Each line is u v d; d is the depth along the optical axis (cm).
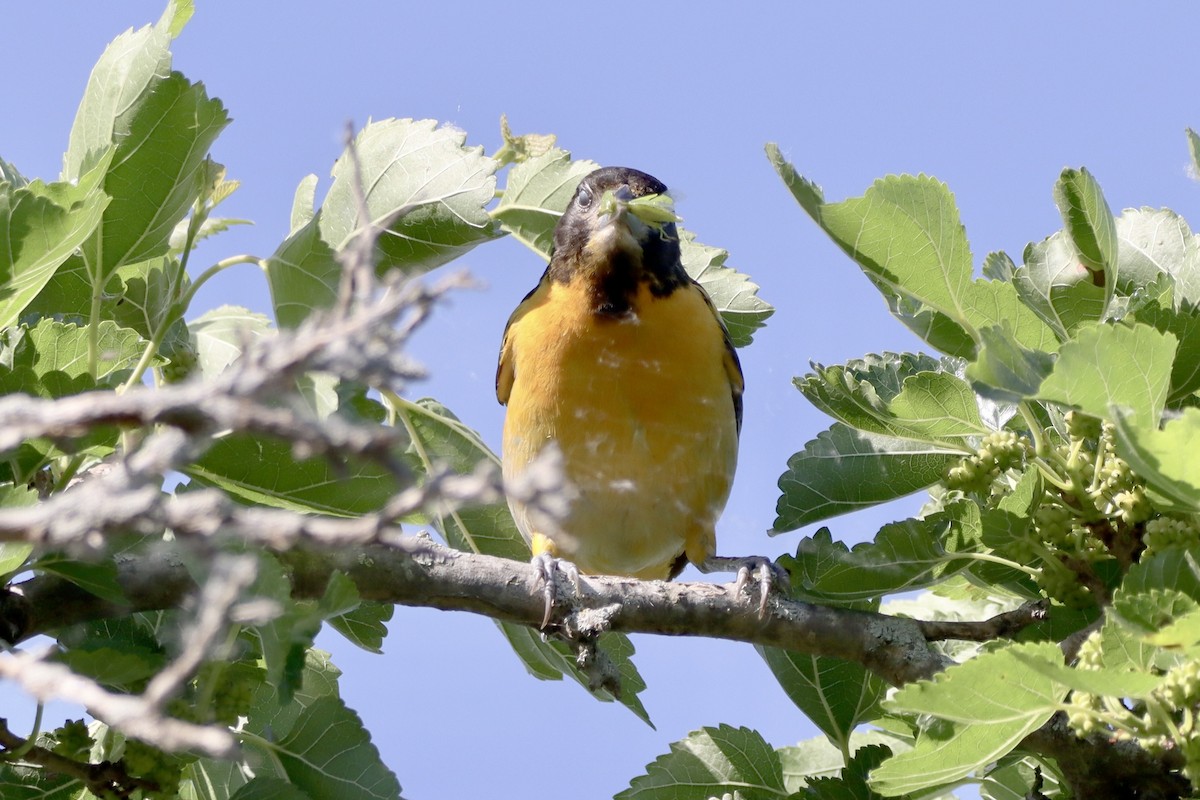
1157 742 609
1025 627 830
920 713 667
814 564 843
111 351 779
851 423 851
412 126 895
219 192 885
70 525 318
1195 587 645
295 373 312
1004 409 877
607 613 797
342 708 748
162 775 673
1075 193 809
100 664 621
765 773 871
